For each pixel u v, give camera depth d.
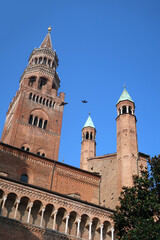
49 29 100.25
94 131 71.88
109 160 58.25
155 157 34.56
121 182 51.00
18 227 37.69
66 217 41.44
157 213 31.48
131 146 54.41
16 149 51.88
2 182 39.44
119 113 60.69
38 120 70.62
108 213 44.09
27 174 50.81
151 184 33.16
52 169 53.34
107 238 43.06
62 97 78.69
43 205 40.78
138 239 28.31
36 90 75.50
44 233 38.81
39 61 87.56
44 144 67.25
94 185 55.88
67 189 52.72
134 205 32.41
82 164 65.50
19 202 39.50
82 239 40.34
